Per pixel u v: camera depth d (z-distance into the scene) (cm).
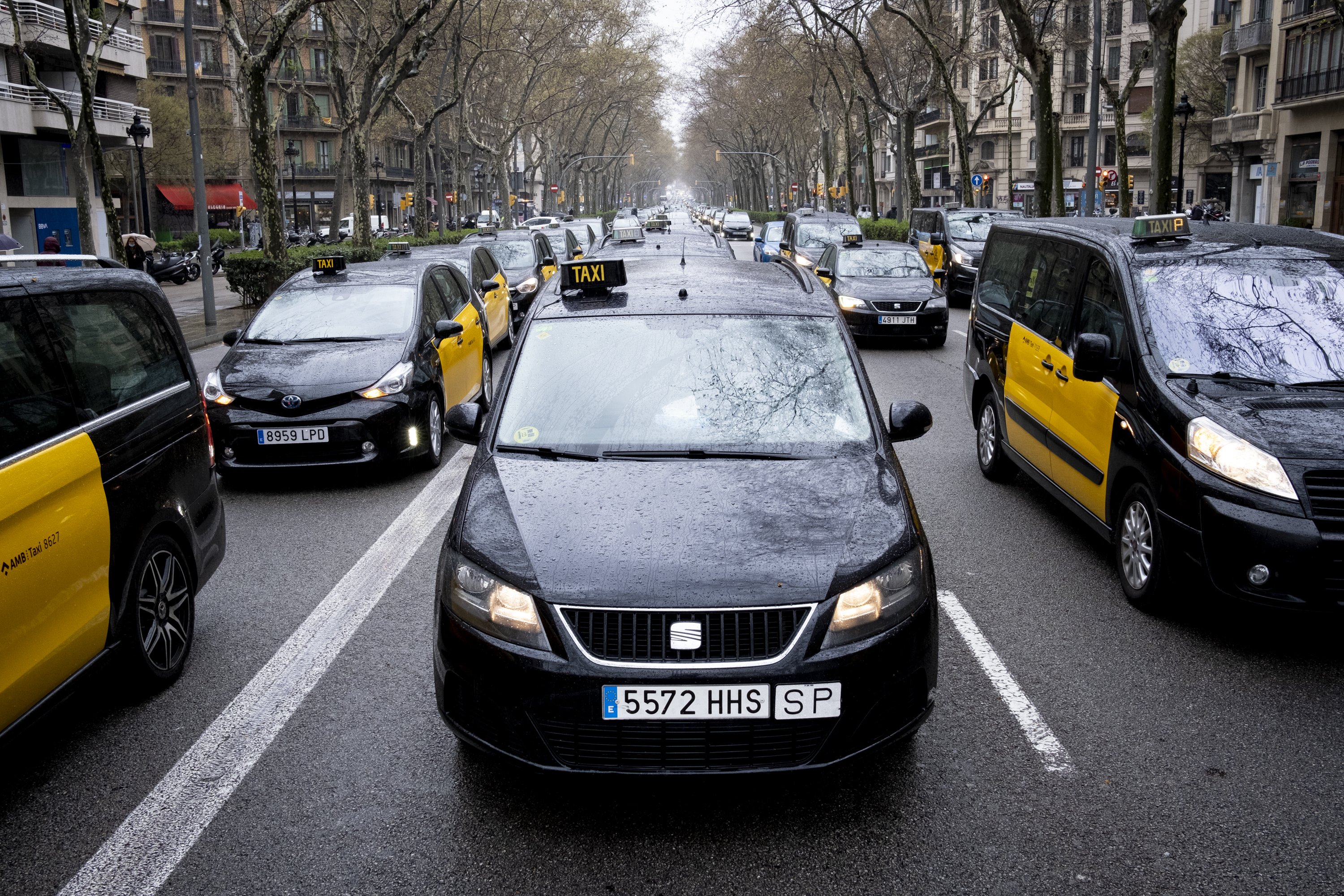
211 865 330
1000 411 772
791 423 433
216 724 423
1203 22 5181
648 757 331
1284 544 449
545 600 335
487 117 5781
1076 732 409
